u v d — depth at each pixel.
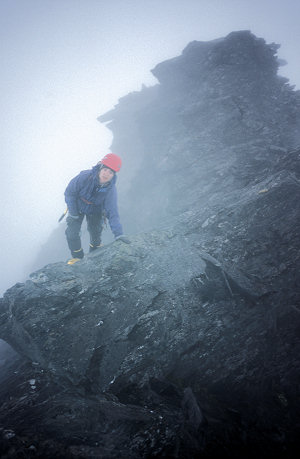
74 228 3.26
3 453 1.24
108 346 2.28
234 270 2.82
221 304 2.59
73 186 2.95
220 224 3.46
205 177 6.05
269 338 2.15
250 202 3.43
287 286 2.53
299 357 1.91
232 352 2.15
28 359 2.55
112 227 3.17
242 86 7.10
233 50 7.37
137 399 1.93
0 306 2.68
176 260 2.97
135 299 2.58
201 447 1.28
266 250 2.97
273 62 8.25
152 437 1.41
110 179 2.89
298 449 1.33
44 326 2.33
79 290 2.58
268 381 1.83
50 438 1.39
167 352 2.29
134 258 2.95
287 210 3.18
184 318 2.51
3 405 1.89
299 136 6.99
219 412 1.60
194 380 2.04
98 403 1.80
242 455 1.27
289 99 7.74
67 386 2.02
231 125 6.58
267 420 1.53
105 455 1.28
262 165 5.55
